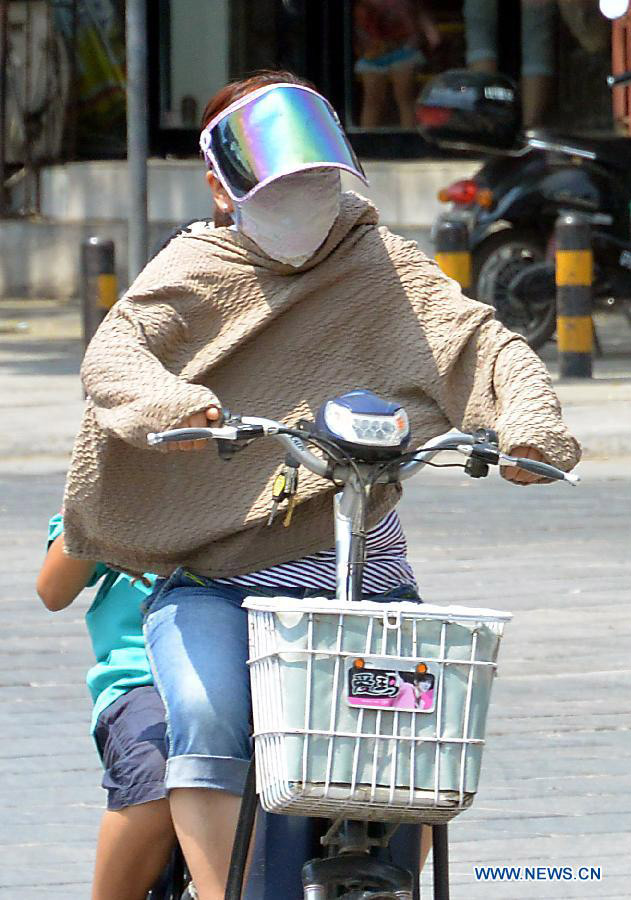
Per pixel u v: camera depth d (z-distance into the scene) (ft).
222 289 30.40
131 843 31.30
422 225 181.27
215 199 31.14
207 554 30.27
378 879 25.66
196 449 27.30
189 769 27.94
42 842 46.09
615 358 138.82
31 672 60.08
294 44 194.39
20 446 101.19
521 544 77.82
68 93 199.21
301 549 30.04
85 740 53.67
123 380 28.32
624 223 132.16
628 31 184.03
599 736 53.83
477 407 29.89
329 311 30.53
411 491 90.27
